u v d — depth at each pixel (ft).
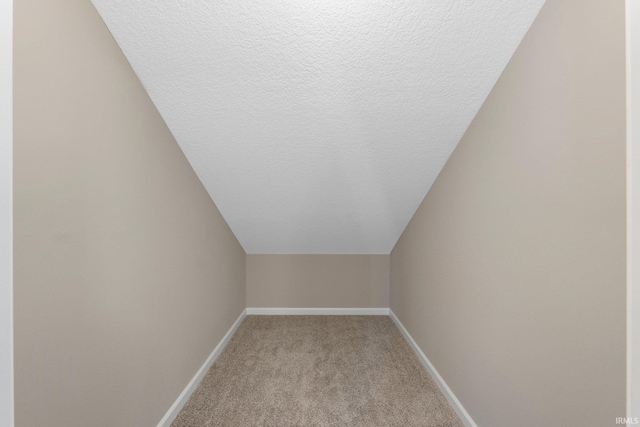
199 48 5.40
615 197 3.31
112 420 4.87
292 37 5.28
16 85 3.35
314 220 10.82
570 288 3.92
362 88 6.13
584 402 3.71
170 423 6.61
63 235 3.94
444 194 7.97
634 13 3.09
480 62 5.46
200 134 7.04
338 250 13.25
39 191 3.61
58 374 3.86
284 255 13.51
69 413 4.03
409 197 9.45
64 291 3.96
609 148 3.38
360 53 5.52
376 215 10.47
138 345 5.55
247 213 10.30
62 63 3.98
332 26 5.13
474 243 6.37
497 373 5.50
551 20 4.33
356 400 7.46
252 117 6.74
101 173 4.66
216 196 9.30
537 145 4.55
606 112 3.42
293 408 7.14
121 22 4.91
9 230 3.23
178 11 4.87
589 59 3.66
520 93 4.99
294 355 9.75
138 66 5.56
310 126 7.00
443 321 7.86
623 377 3.24
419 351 9.53
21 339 3.39
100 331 4.60
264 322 12.64
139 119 5.73
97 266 4.53
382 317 13.28
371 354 9.85
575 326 3.84
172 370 6.82
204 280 8.73
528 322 4.70
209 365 8.95
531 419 4.63
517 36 4.98
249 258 13.48
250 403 7.32
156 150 6.30
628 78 3.13
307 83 6.04
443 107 6.38
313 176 8.59
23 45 3.44
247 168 8.21
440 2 4.75
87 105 4.41
